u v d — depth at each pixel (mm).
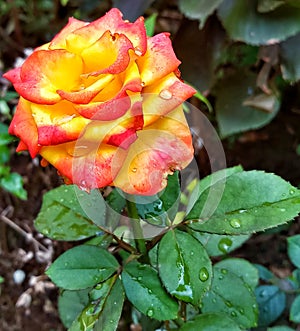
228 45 342
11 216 365
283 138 383
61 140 150
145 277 186
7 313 342
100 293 188
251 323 222
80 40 163
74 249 195
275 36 312
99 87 146
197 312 225
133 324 285
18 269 352
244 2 315
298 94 383
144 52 157
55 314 338
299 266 242
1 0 433
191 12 313
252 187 180
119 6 339
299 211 174
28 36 438
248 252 351
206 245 227
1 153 346
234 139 381
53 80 158
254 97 340
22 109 166
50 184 372
